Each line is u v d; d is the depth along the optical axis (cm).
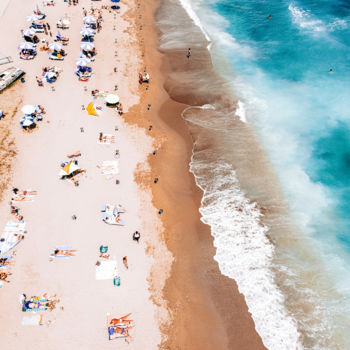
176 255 2306
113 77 3938
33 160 2811
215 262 2291
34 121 3178
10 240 2228
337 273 2281
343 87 4066
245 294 2125
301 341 1923
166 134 3269
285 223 2589
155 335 1898
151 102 3650
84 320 1914
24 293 1986
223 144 3228
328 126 3528
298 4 6181
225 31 5275
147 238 2380
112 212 2467
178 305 2045
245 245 2409
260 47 4859
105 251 2248
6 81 3544
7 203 2466
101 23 5081
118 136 3156
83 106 3403
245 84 4072
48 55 4141
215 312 2031
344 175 3016
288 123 3547
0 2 5294
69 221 2405
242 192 2795
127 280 2123
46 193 2569
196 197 2722
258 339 1925
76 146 2983
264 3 6253
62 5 5416
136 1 6000
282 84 4122
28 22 4822
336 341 1931
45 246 2236
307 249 2422
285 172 3016
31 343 1802
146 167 2900
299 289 2169
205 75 4169
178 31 5166
